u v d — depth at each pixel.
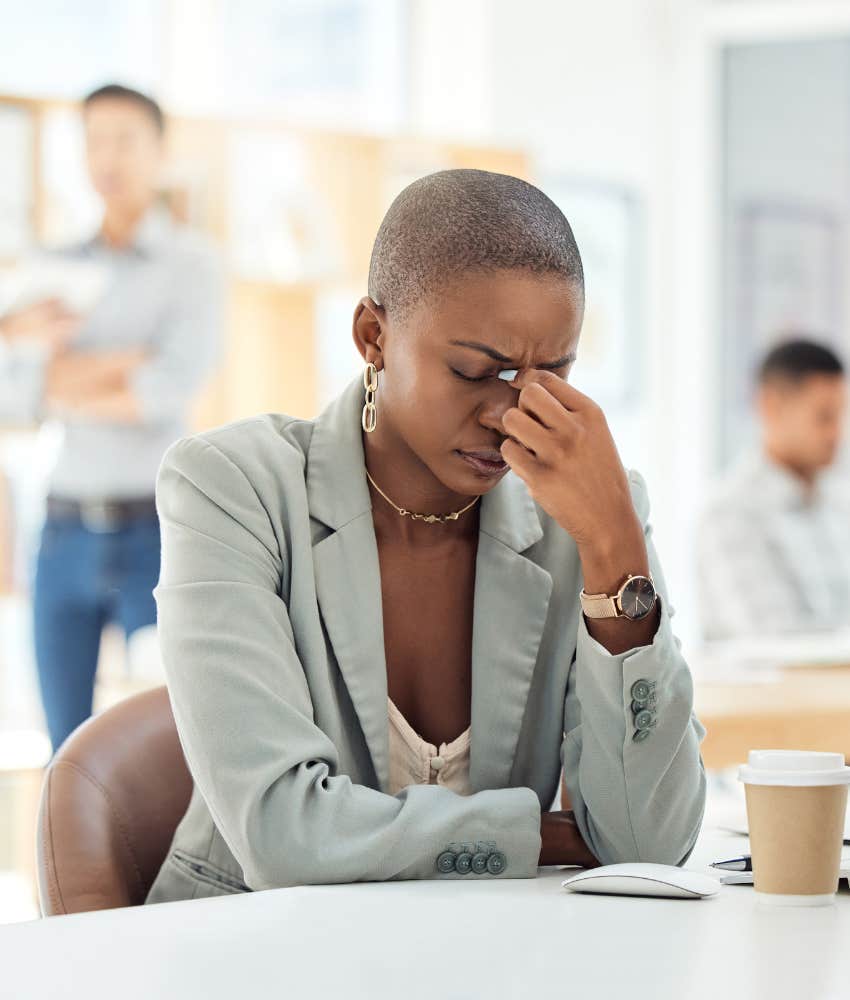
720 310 6.50
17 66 5.39
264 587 1.50
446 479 1.48
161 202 4.84
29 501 5.21
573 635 1.60
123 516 4.02
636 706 1.43
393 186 5.18
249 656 1.44
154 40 5.68
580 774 1.47
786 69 6.42
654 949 1.05
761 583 4.25
